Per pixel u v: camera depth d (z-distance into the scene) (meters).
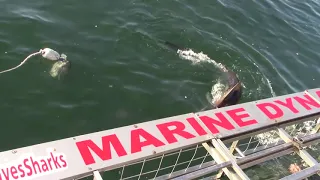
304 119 5.39
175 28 10.68
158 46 9.75
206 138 4.47
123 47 9.37
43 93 7.41
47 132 6.71
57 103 7.29
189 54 9.79
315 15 14.15
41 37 8.84
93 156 3.82
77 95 7.58
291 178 4.38
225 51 10.39
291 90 9.74
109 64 8.65
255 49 10.91
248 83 9.48
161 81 8.59
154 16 10.90
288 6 14.17
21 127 6.66
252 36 11.52
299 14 13.86
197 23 11.27
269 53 11.00
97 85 7.96
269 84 9.66
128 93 7.98
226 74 9.29
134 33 9.94
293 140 4.96
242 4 13.06
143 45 9.62
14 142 6.38
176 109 7.90
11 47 8.27
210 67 9.51
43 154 3.66
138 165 6.46
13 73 7.64
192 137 4.43
